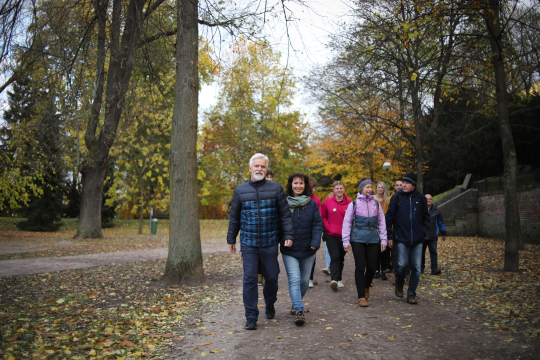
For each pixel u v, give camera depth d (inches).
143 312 229.6
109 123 693.9
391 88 574.6
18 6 280.7
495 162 917.8
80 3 397.7
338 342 165.6
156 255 544.7
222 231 1141.7
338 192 282.2
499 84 356.2
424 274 351.3
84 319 211.9
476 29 419.5
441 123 928.9
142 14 413.4
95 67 458.0
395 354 149.9
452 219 881.5
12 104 730.2
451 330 178.5
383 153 893.8
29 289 301.0
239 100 932.6
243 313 223.1
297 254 203.2
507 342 159.3
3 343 166.6
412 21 333.1
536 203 639.8
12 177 820.0
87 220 791.1
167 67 518.6
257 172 198.1
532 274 313.0
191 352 159.3
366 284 245.9
